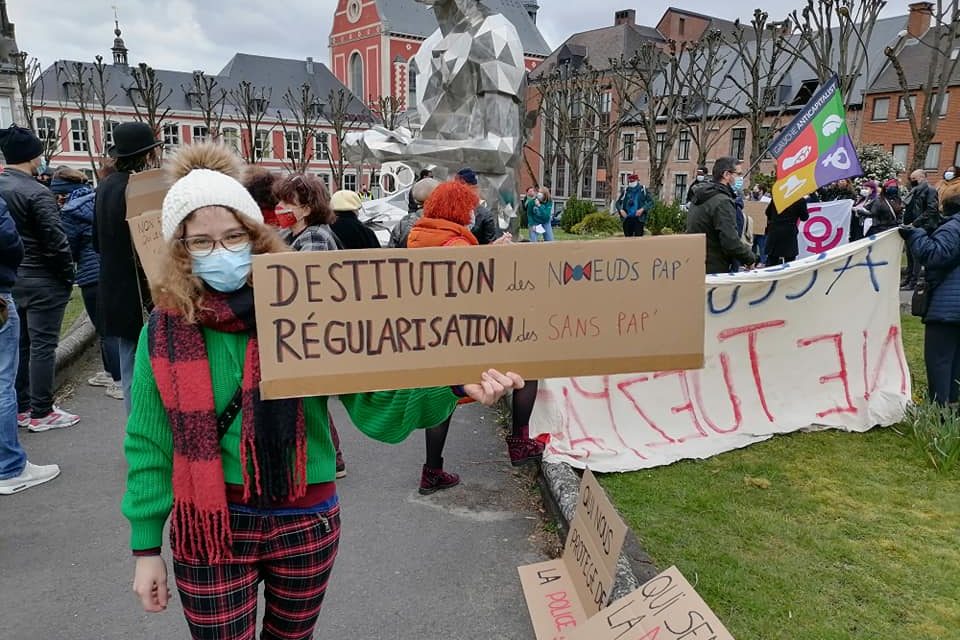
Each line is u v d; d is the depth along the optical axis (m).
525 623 2.78
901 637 2.59
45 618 2.76
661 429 4.40
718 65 45.84
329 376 1.59
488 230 6.04
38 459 4.30
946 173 10.73
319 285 1.57
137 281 3.81
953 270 4.48
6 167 4.37
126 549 3.29
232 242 1.58
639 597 2.17
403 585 3.04
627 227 18.66
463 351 1.68
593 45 58.91
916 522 3.49
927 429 4.32
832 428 4.75
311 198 3.69
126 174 3.82
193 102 60.66
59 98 48.44
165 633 2.69
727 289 4.52
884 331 4.89
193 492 1.54
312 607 1.73
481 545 3.38
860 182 15.50
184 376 1.53
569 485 3.66
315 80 71.62
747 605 2.77
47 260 4.54
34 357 4.70
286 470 1.57
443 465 4.30
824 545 3.25
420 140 8.54
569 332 1.72
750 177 22.22
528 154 59.06
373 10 76.31
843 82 18.70
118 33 61.78
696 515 3.56
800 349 4.75
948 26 18.02
